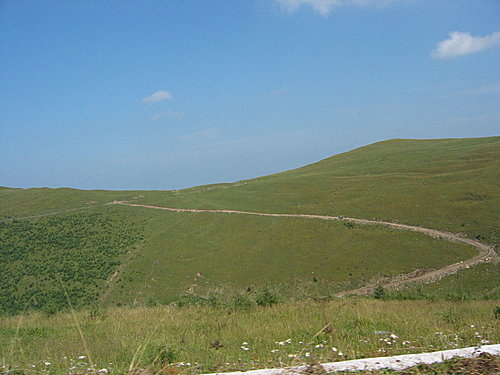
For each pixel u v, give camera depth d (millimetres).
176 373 6570
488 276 43000
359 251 56031
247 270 56375
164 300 46062
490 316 13391
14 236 77812
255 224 73375
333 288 48125
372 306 17906
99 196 109312
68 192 114062
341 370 5824
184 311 17625
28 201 107750
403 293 29031
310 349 8250
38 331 13125
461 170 85250
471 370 5723
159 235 74125
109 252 67000
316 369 5820
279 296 20406
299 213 76250
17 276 57000
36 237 76688
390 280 47562
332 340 9430
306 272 53094
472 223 58188
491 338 9219
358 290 46250
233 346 9484
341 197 82500
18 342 10680
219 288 51375
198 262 60812
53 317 18328
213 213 82125
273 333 10945
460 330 10586
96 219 86375
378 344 8938
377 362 6164
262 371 5875
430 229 59250
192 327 12672
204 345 9695
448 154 102938
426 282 44688
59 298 48031
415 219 63875
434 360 6250
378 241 58156
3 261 64125
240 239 67625
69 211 95500
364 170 103688
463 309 16531
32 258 65312
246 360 7812
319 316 13805
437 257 50469
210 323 13258
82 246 70688
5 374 6668
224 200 92062
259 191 97062
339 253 56750
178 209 88625
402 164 101875
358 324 11930
